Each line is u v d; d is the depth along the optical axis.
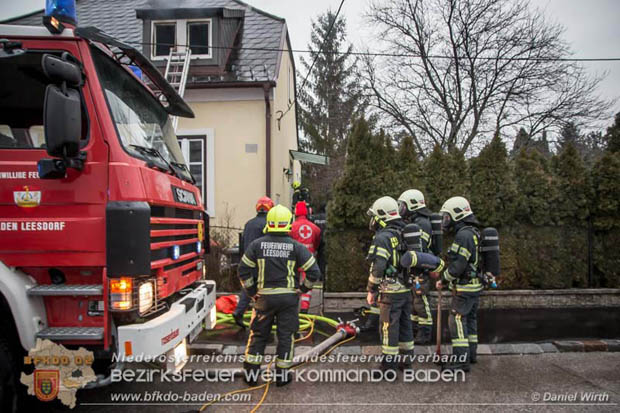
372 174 6.94
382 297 4.09
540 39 15.81
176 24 9.88
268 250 3.80
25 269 2.76
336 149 24.73
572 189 7.21
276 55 10.29
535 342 5.04
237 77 9.52
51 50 2.89
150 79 3.67
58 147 2.47
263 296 3.78
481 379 4.08
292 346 3.92
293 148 16.72
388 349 4.02
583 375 4.16
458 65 16.84
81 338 2.64
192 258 3.97
